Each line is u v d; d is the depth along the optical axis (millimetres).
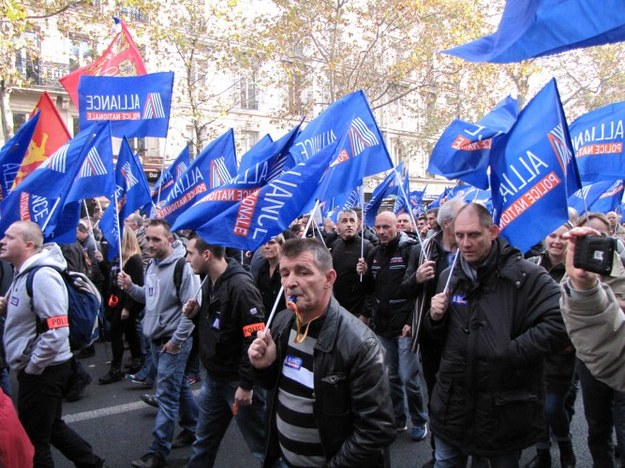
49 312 3422
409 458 4297
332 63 18328
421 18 18219
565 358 3830
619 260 3535
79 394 5738
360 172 4262
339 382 2283
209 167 5605
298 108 21031
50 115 5840
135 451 4461
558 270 4203
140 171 6234
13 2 11008
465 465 2887
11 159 5668
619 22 1911
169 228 4508
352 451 2217
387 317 4824
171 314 4434
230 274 3586
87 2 13969
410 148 30406
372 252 5242
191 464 3689
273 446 2590
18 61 19562
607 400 3488
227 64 18688
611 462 3553
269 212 3332
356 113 4324
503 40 2152
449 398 2826
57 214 4680
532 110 3137
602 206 6691
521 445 2693
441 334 3012
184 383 4508
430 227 7367
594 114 5020
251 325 3414
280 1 18172
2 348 4699
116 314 6355
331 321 2355
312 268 2350
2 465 2389
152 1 17234
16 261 3572
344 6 18500
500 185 3184
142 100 6230
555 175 2980
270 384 2611
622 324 1768
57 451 4484
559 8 2002
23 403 3449
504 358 2656
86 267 7383
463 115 24094
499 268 2779
